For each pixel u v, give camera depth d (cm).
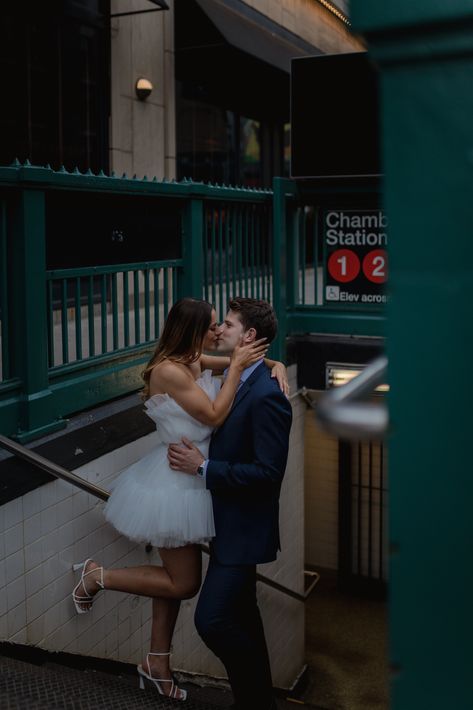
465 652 78
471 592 77
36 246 342
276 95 1220
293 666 758
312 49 1376
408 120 71
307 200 647
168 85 931
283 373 338
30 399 343
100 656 400
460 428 74
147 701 295
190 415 314
